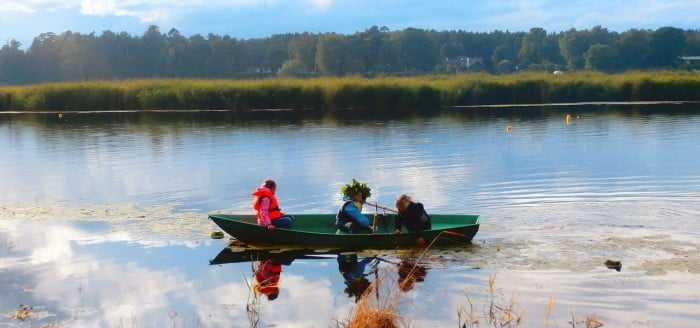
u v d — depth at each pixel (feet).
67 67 354.74
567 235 36.01
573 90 151.53
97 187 54.03
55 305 27.96
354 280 30.25
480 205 43.93
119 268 32.71
